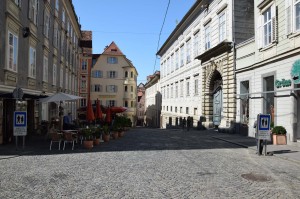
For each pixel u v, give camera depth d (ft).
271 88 62.08
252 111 69.51
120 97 209.46
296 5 51.26
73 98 59.47
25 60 60.80
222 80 87.30
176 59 148.66
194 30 115.96
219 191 23.16
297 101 52.06
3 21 48.65
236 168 32.32
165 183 25.44
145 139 65.98
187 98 125.80
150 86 257.34
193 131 96.63
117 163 34.40
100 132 57.16
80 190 23.11
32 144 52.75
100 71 208.33
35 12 68.13
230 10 81.15
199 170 30.96
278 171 30.99
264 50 63.26
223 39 86.63
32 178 26.76
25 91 59.72
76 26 138.72
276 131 54.03
